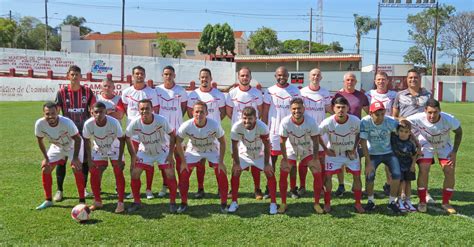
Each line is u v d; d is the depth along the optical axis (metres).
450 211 5.89
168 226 5.29
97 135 5.97
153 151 6.11
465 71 62.28
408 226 5.32
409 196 6.11
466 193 7.02
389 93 7.04
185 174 6.01
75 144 6.02
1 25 62.12
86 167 6.66
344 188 7.06
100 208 6.04
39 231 5.05
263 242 4.79
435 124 5.99
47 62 37.00
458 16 61.56
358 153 6.52
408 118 6.22
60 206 6.08
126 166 9.11
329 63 44.94
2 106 23.08
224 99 7.28
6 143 11.62
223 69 43.97
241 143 6.47
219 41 56.56
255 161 6.29
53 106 5.76
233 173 6.05
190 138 6.15
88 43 65.88
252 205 6.26
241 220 5.54
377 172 8.78
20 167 8.66
